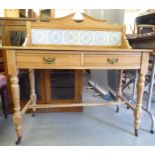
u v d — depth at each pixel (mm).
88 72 3920
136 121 1455
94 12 2875
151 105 2154
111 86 2453
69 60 1238
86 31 1605
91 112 1966
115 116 1861
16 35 1723
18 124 1329
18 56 1188
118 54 1275
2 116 1838
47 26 1563
